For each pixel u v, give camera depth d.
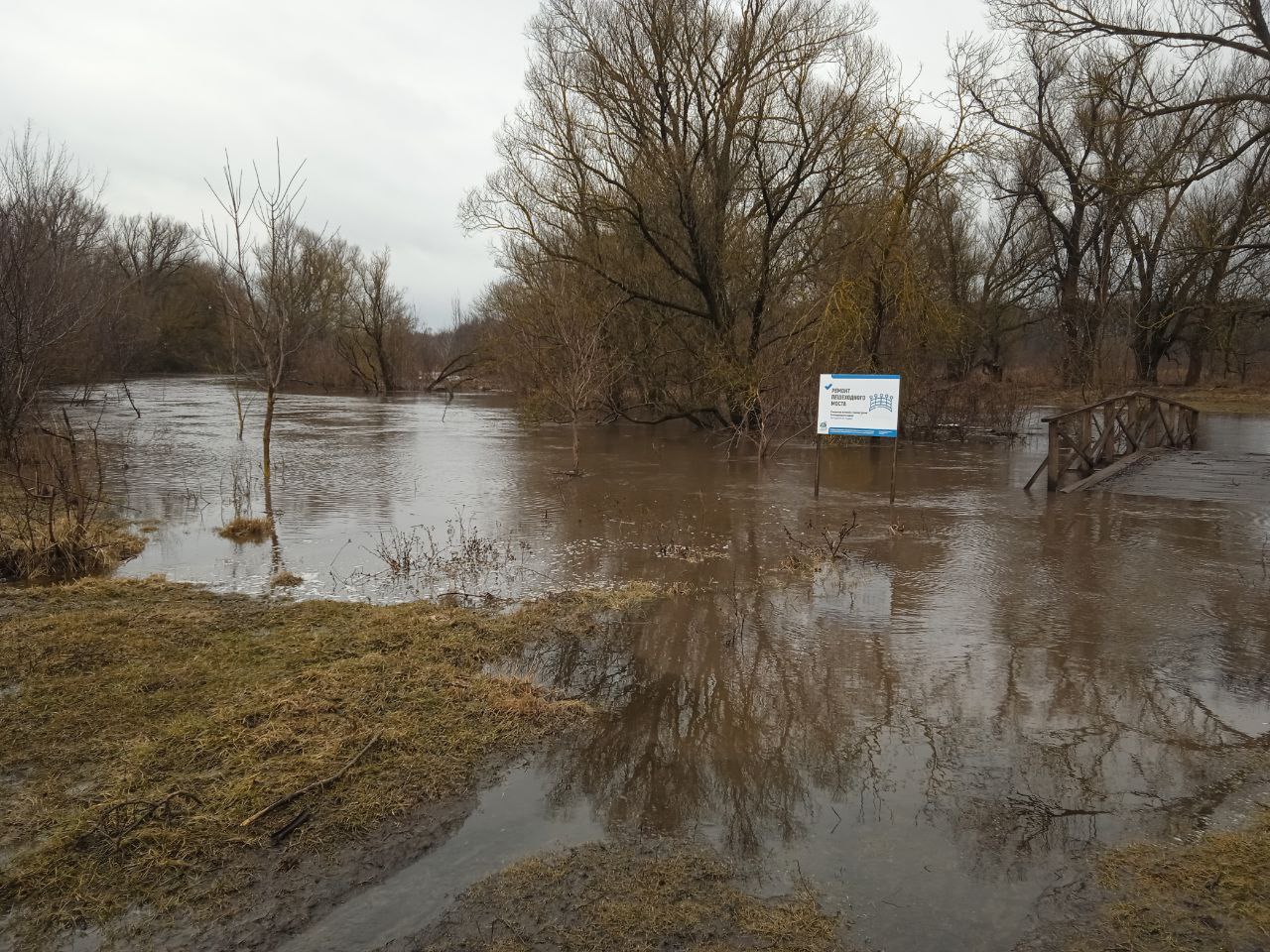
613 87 19.30
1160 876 3.34
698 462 16.89
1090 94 15.16
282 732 4.34
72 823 3.55
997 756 4.42
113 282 33.12
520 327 22.88
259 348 14.05
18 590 7.08
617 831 3.69
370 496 12.53
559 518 10.88
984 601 7.20
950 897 3.24
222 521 10.57
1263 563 8.45
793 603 7.15
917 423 21.75
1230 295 19.03
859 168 18.86
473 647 5.84
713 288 19.94
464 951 2.91
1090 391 27.77
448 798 3.91
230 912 3.09
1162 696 5.19
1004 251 38.03
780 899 3.22
